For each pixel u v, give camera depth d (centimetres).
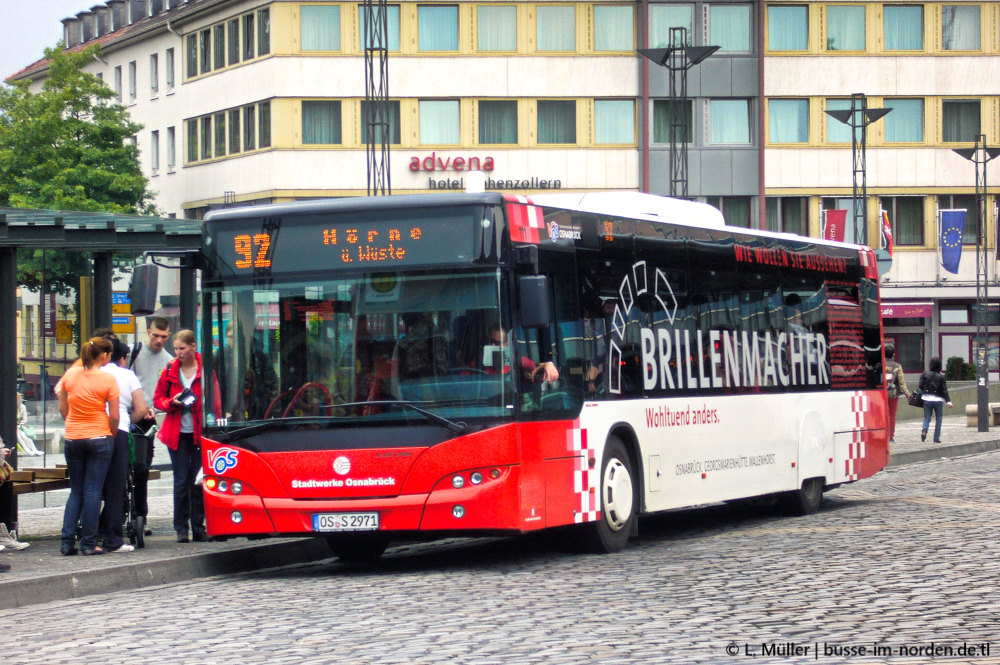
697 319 1736
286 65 6234
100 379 1509
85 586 1345
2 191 6725
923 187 6500
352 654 934
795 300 1995
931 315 6581
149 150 7412
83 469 1513
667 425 1653
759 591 1174
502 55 6272
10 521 1603
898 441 3844
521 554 1573
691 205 1806
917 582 1201
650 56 5247
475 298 1373
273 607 1187
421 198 1392
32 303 1972
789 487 1942
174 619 1139
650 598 1155
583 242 1512
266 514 1402
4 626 1146
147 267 1420
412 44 6247
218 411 1431
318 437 1391
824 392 2062
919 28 6494
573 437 1466
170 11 7200
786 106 6438
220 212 1448
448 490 1362
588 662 876
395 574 1410
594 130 6328
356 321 1395
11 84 6944
